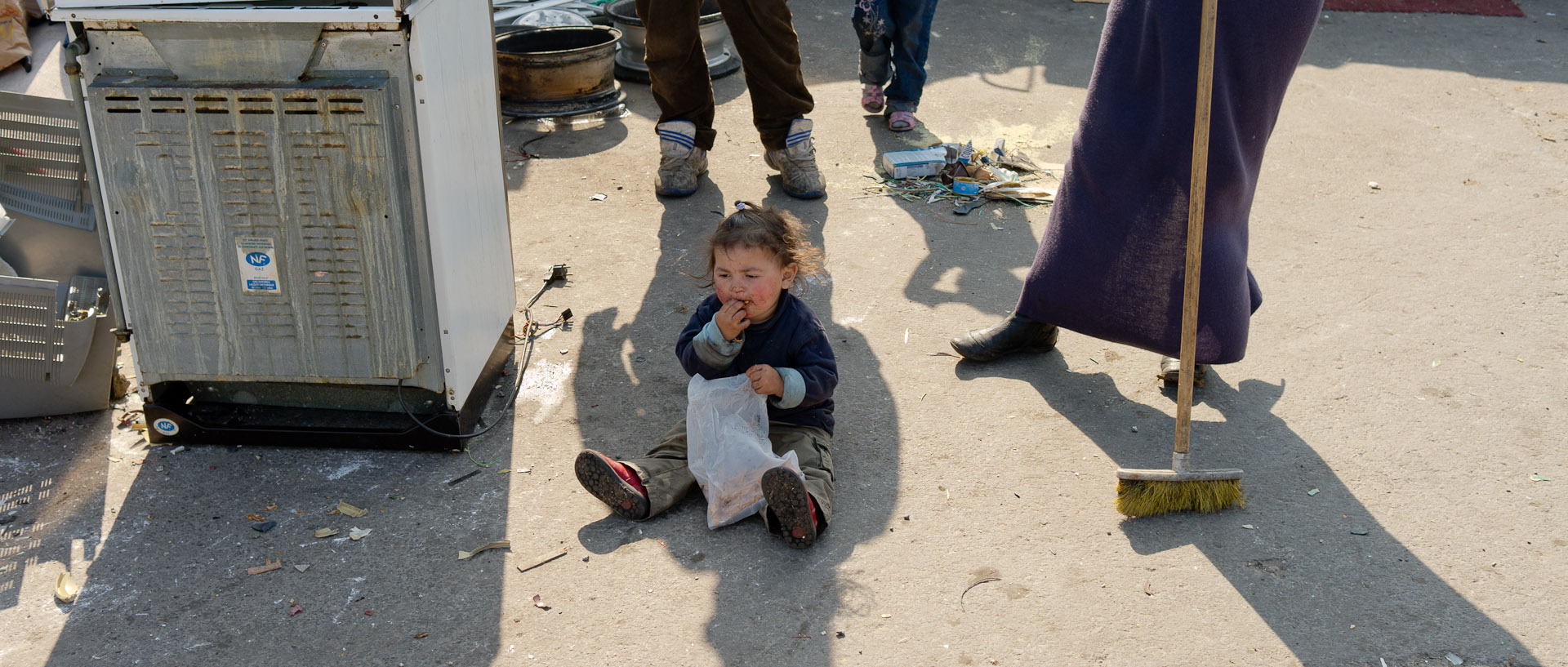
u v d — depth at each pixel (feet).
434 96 8.67
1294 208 15.80
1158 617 8.23
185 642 7.87
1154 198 10.08
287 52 8.30
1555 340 12.26
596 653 7.82
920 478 9.87
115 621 8.04
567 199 15.87
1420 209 15.81
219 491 9.48
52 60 19.33
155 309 9.20
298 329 9.21
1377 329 12.51
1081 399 11.17
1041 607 8.31
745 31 14.88
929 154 17.15
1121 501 9.27
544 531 9.07
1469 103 20.33
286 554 8.76
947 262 14.21
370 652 7.80
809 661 7.77
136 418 10.49
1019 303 11.58
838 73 21.72
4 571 8.48
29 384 10.09
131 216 8.77
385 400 10.09
